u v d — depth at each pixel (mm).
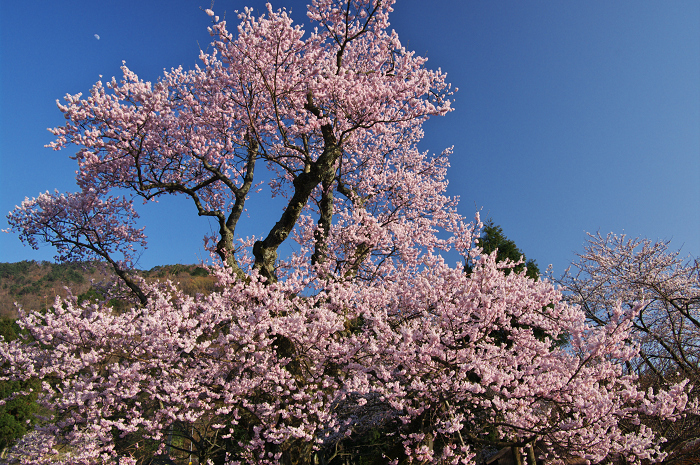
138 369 5582
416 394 5809
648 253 11320
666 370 9891
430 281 6117
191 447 9156
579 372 5398
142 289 9195
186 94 8906
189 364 6082
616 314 4555
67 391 5730
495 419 6281
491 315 5367
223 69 8555
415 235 9797
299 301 6285
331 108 8688
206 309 5855
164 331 5379
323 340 5660
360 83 7973
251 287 6262
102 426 5488
